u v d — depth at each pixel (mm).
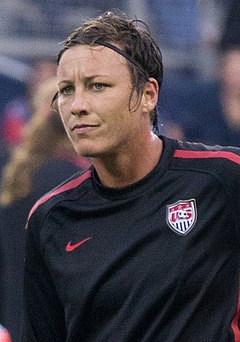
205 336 9344
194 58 23719
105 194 9766
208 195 9625
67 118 9461
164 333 9352
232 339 9406
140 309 9375
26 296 10328
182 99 21688
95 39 9414
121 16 10016
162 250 9453
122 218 9656
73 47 9445
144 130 9656
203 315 9398
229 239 9586
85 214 9797
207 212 9555
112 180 9758
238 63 20781
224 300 9500
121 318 9438
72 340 9773
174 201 9602
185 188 9648
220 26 23438
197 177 9672
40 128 14750
